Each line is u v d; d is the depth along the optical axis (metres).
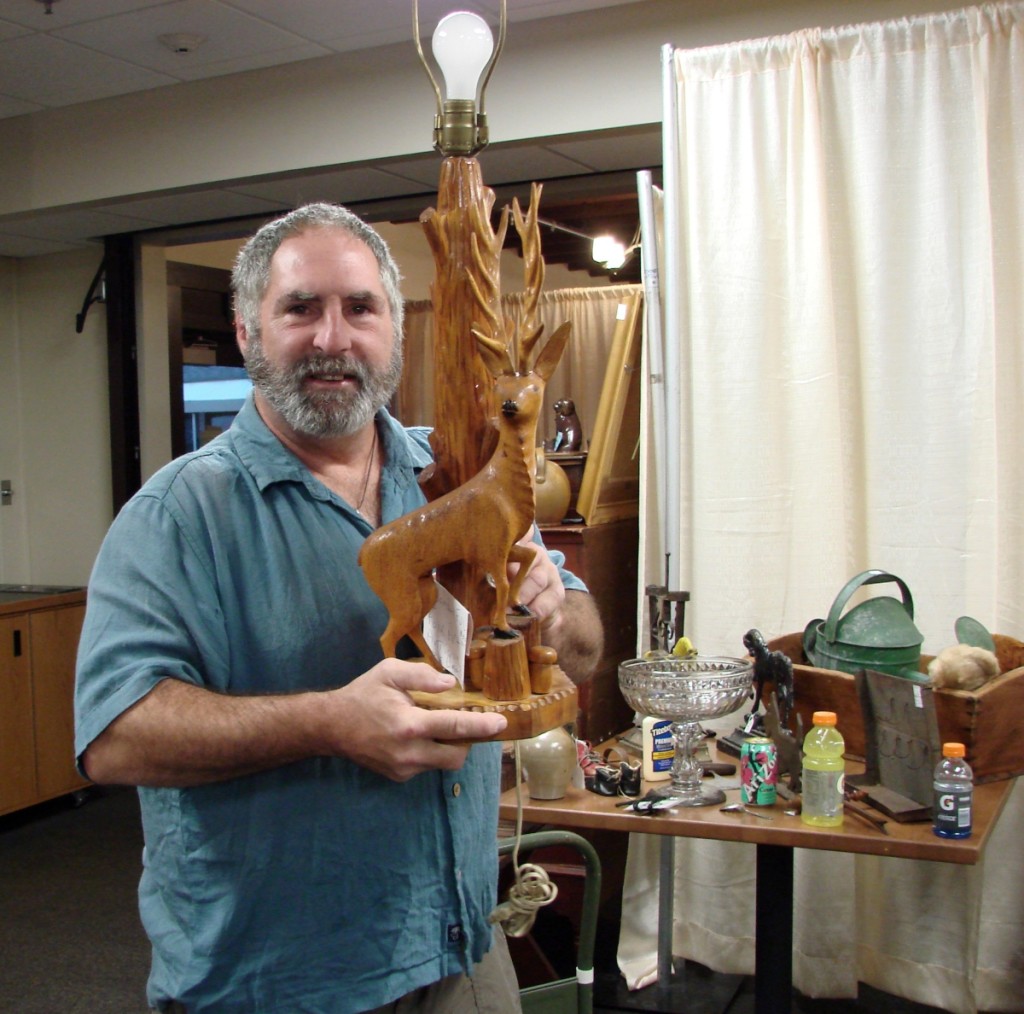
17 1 2.67
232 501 1.10
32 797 3.74
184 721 0.96
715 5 2.65
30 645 3.74
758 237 2.21
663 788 1.85
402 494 1.22
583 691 2.57
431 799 1.13
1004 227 2.09
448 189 1.03
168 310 4.32
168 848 1.07
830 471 2.20
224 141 3.30
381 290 1.11
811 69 2.16
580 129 2.79
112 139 3.48
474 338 1.02
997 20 2.06
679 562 2.26
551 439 3.12
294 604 1.09
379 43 3.00
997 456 2.11
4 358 4.45
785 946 1.88
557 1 2.67
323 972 1.07
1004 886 2.23
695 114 2.23
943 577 2.14
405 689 0.91
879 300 2.16
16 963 2.66
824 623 2.05
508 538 0.97
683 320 2.29
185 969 1.06
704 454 2.26
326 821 1.07
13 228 3.91
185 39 2.92
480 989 1.20
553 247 4.25
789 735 1.80
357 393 1.09
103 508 4.34
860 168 2.17
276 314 1.08
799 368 2.21
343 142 3.13
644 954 2.47
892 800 1.71
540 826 2.42
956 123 2.11
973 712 1.78
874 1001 2.35
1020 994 2.22
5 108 3.54
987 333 2.09
